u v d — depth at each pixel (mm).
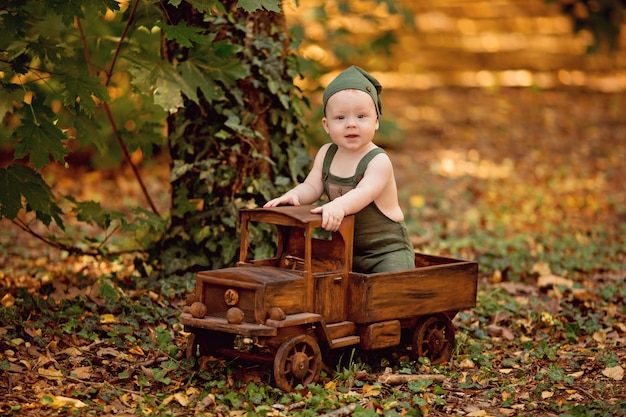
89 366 5133
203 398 4727
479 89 17078
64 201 10352
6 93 5711
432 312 5410
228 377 4988
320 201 7090
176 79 6223
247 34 6738
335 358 5359
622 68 18125
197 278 4914
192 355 5133
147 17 6281
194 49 6434
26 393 4719
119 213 6602
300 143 7133
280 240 5375
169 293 6422
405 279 5227
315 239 5234
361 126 5188
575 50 18172
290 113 6969
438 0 19062
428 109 15883
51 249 8297
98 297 6266
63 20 5621
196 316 4816
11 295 6316
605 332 6227
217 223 6805
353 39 16719
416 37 18328
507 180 12078
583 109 16047
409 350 5668
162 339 5504
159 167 12227
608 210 10664
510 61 18078
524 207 10633
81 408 4543
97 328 5664
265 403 4719
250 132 6652
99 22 7461
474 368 5504
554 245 8844
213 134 6781
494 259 8297
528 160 13148
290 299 4785
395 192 5406
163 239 6957
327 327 4938
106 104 6973
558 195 11328
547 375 5320
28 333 5414
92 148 11547
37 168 5613
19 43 5773
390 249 5426
